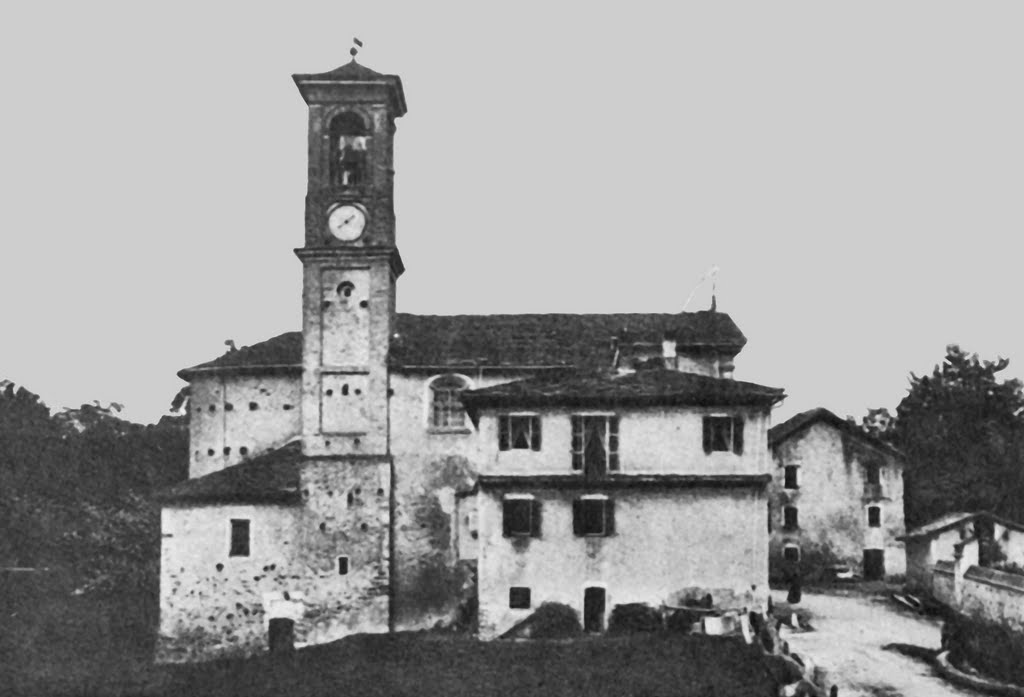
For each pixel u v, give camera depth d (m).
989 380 92.94
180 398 75.56
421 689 45.56
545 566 50.41
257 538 57.59
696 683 42.50
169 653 56.44
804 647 46.78
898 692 39.84
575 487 50.84
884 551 67.62
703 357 63.22
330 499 58.91
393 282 63.44
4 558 80.88
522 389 52.00
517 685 44.50
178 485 58.62
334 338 60.84
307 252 61.12
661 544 50.38
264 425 62.66
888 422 96.12
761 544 50.25
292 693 47.81
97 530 75.25
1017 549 59.69
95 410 101.88
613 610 50.00
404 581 59.12
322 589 57.88
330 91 62.28
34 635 61.69
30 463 89.06
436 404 60.81
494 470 51.16
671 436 51.09
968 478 81.94
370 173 61.84
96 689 51.78
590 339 63.25
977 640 46.69
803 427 68.56
